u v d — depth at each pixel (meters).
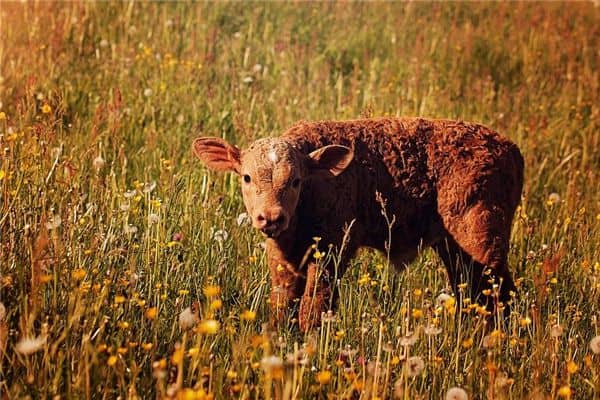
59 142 12.42
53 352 6.98
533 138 16.52
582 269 10.55
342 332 7.70
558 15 26.08
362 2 25.89
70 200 9.73
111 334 7.60
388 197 10.83
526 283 11.05
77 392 6.90
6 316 7.52
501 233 10.82
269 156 9.62
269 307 9.33
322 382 6.61
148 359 7.69
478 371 7.97
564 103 18.64
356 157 10.66
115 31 19.92
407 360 7.27
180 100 16.11
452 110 17.67
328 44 22.16
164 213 10.13
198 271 9.73
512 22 24.92
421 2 26.25
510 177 11.16
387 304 9.65
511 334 9.38
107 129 13.62
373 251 11.37
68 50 18.23
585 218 12.75
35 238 8.36
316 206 10.15
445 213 10.88
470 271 10.85
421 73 20.05
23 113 13.68
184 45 20.02
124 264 8.95
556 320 9.12
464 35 22.66
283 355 8.14
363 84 19.08
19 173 9.43
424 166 10.88
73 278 7.93
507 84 20.78
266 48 20.75
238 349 7.37
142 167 13.27
